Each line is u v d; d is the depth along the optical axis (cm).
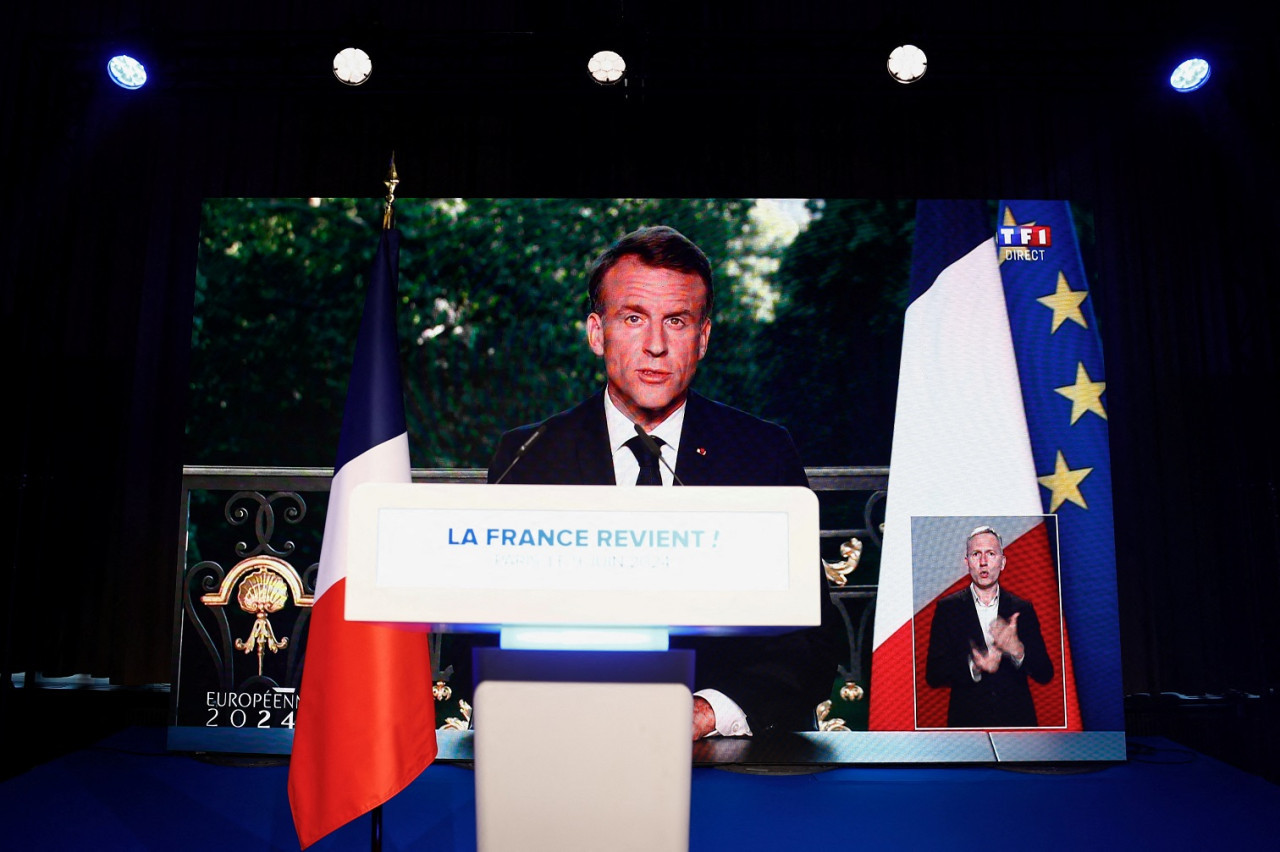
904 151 394
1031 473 323
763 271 334
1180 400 375
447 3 393
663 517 100
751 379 329
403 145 390
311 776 186
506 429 330
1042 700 314
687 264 333
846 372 329
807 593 98
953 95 396
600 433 328
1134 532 364
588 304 335
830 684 315
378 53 351
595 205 339
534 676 106
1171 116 390
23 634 353
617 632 109
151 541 355
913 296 333
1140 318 381
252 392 336
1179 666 363
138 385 361
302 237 344
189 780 285
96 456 366
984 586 318
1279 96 360
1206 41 352
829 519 324
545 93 379
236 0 395
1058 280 333
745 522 99
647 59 388
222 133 386
